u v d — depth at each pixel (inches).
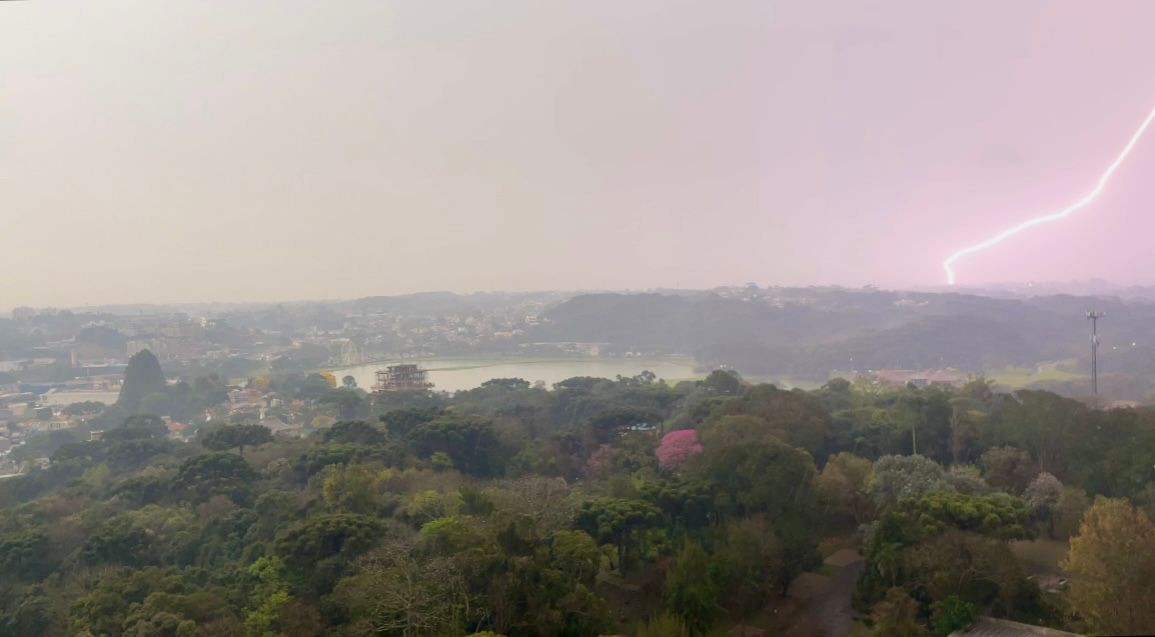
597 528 2233.0
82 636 1770.4
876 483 2610.7
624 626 2003.0
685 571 1972.2
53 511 3216.0
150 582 2036.2
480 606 1748.3
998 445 3043.8
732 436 2935.5
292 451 3713.1
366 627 1679.4
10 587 2415.1
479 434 3629.4
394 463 3289.9
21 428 5644.7
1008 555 1801.2
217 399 6638.8
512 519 2012.8
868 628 1921.8
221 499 2957.7
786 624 2006.6
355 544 2060.8
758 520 2329.0
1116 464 2559.1
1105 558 1654.8
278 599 1861.5
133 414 6033.5
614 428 3922.2
